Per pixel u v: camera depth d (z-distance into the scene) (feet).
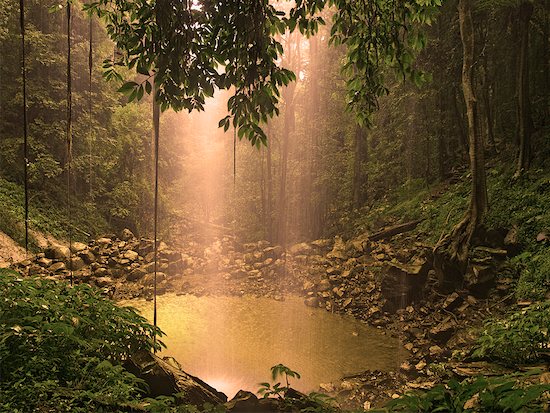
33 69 58.75
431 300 32.32
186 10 11.25
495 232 33.01
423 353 25.18
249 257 51.88
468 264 31.63
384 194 61.77
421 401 8.91
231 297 40.60
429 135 54.34
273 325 32.09
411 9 13.42
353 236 54.75
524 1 37.93
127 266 46.06
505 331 18.92
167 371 13.83
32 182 56.49
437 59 47.55
